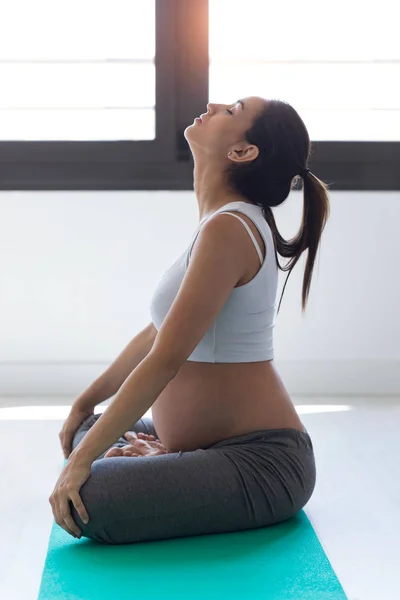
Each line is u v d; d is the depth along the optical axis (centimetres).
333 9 337
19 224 328
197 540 177
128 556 168
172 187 331
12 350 332
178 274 188
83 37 336
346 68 338
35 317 331
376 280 335
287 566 164
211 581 157
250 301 182
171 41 330
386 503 210
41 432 276
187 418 187
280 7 336
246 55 337
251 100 191
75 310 332
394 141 334
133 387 171
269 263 182
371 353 338
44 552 180
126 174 331
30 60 335
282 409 189
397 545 184
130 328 333
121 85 337
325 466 240
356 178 333
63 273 330
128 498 170
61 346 333
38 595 153
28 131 338
